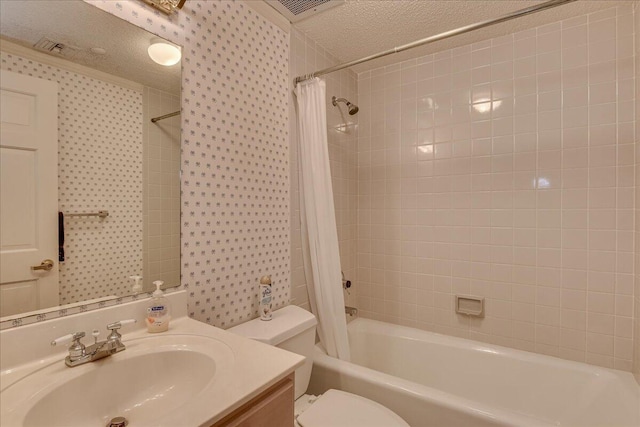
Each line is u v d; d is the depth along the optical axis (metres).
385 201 2.39
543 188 1.87
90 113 1.00
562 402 1.70
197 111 1.28
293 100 1.82
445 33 1.42
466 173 2.09
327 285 1.75
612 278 1.71
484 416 1.26
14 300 0.86
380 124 2.40
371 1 1.64
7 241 0.85
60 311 0.94
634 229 1.66
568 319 1.82
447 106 2.15
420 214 2.25
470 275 2.09
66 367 0.84
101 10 1.02
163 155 1.18
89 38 1.00
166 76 1.19
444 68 2.16
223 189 1.39
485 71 2.02
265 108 1.61
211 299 1.34
